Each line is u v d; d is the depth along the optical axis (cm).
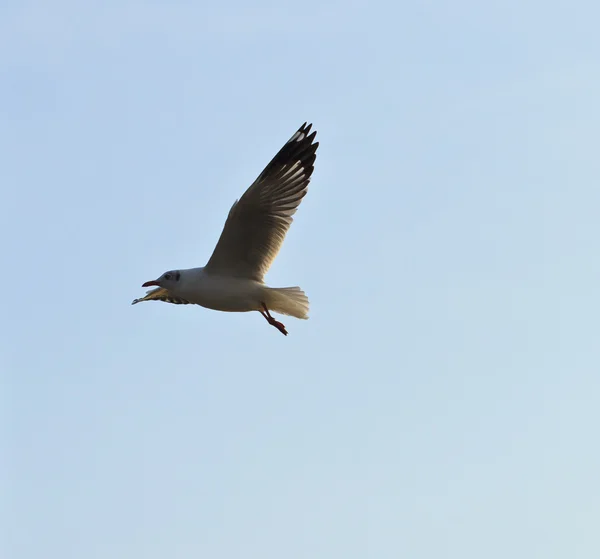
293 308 1703
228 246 1686
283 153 1697
